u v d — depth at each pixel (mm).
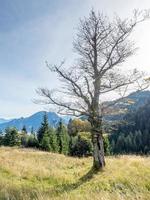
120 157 27531
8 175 21844
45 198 10078
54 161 29656
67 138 82938
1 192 12578
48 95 24297
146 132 126938
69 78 24453
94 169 23234
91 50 25547
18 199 11305
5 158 27562
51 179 21969
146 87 24719
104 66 25078
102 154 23516
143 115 140625
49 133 78562
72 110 24438
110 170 21859
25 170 23422
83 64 25578
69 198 9344
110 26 25953
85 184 18234
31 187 17531
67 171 25406
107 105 24578
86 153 66750
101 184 16938
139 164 20875
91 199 8516
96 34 25547
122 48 25578
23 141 94000
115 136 140250
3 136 89750
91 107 24328
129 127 140750
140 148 124125
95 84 24828
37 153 34188
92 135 23984
